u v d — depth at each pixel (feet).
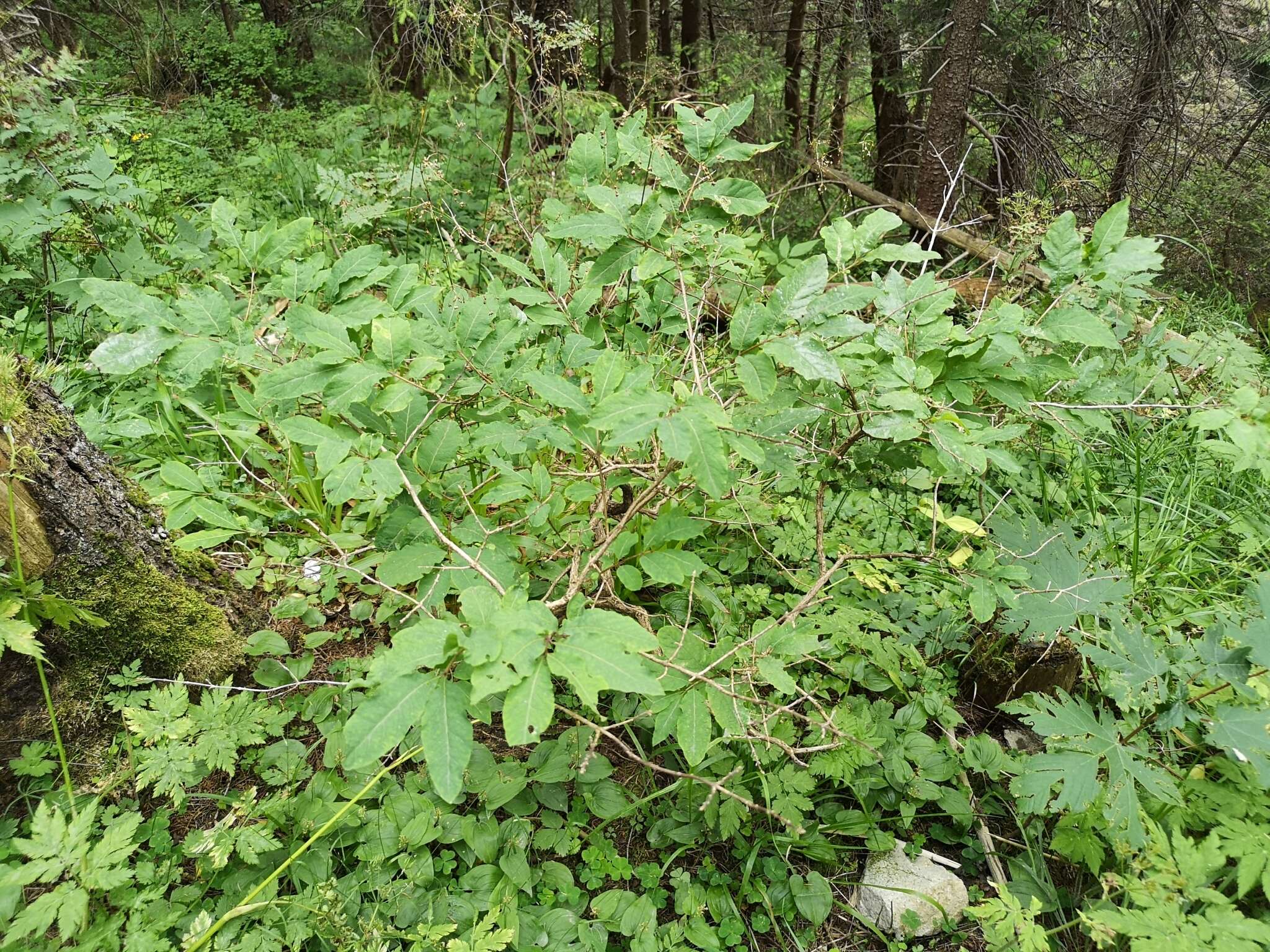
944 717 7.31
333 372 5.57
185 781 6.11
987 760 6.97
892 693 7.67
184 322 6.40
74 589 6.45
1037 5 25.59
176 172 19.40
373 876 5.81
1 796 6.15
